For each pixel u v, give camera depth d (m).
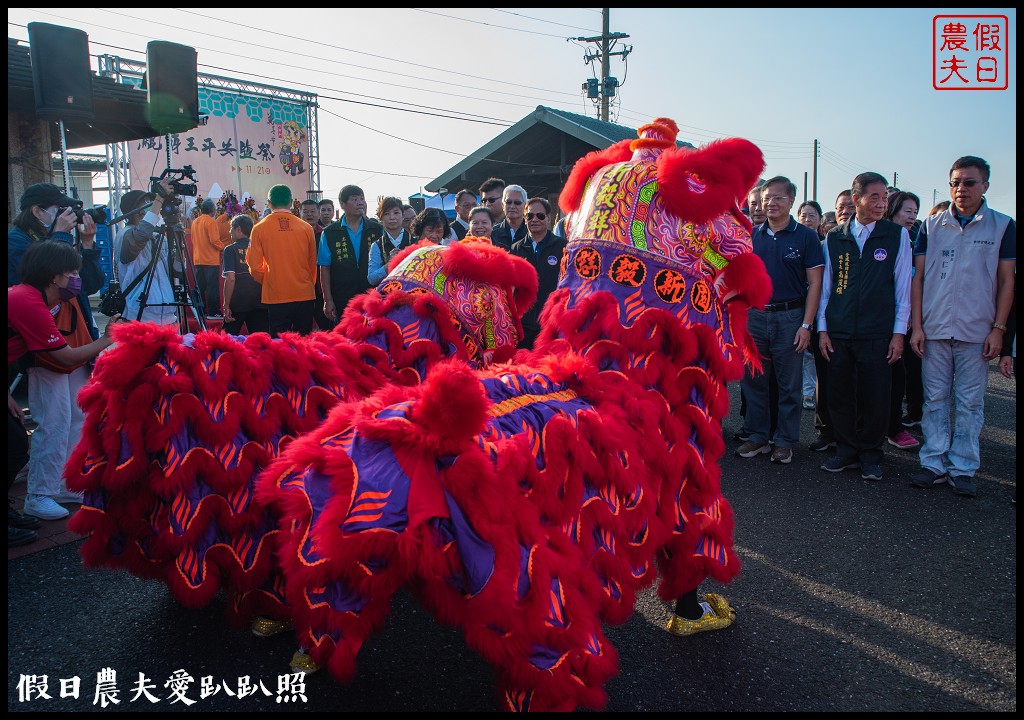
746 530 4.00
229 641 2.78
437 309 3.24
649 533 2.14
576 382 2.21
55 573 3.36
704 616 2.89
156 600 3.11
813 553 3.69
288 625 2.83
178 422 2.44
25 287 3.65
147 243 5.19
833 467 5.07
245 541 2.55
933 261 4.59
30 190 4.24
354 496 1.63
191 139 16.33
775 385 5.80
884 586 3.32
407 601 3.12
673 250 2.41
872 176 4.85
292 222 6.36
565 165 13.16
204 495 2.49
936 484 4.77
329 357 2.94
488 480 1.67
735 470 5.15
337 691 2.46
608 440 2.01
